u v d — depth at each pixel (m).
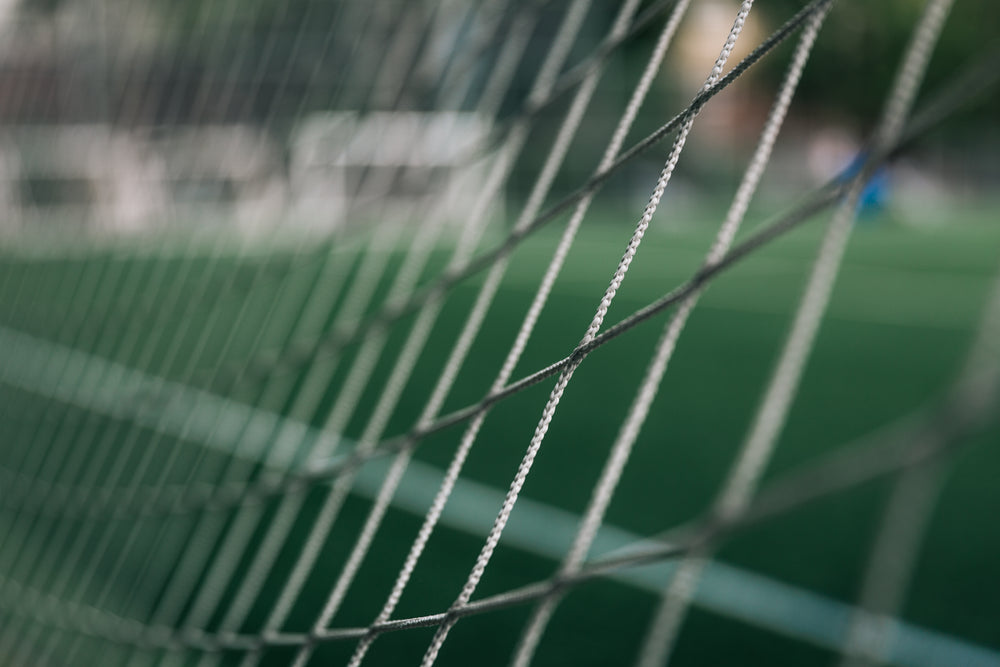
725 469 1.97
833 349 3.41
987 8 12.24
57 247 3.89
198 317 3.55
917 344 3.46
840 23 11.88
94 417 2.61
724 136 10.96
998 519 1.51
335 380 3.12
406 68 1.49
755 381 2.88
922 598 1.23
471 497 1.85
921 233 8.32
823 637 1.17
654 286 5.26
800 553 1.42
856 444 2.16
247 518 1.63
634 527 1.66
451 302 4.79
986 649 1.09
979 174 11.87
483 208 0.83
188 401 2.62
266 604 1.42
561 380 0.44
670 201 10.40
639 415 0.40
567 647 1.18
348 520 1.74
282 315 3.72
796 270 5.70
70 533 1.75
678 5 0.50
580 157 9.88
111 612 1.45
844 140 11.88
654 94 10.03
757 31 8.63
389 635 1.26
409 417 2.70
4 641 1.40
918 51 0.31
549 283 0.52
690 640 1.19
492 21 1.22
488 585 1.41
